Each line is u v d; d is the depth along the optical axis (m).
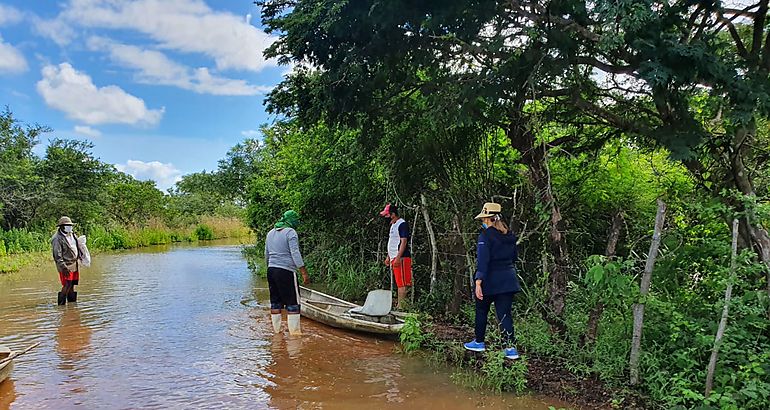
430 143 8.64
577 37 5.77
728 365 5.00
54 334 8.34
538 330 6.68
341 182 11.37
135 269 17.69
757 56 5.72
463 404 5.32
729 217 5.34
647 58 5.09
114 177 32.47
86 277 15.59
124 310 10.27
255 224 18.17
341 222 12.43
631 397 5.18
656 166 7.83
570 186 8.13
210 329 8.59
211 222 40.06
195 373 6.36
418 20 6.08
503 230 6.40
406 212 9.92
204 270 17.19
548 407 5.21
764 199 5.81
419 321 7.84
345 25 6.18
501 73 6.27
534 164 7.25
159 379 6.15
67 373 6.38
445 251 9.09
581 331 6.26
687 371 4.92
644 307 5.37
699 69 4.96
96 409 5.27
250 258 18.30
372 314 8.23
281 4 6.83
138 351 7.32
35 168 26.81
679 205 6.42
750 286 5.00
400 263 8.86
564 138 7.86
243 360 6.86
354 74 6.85
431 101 7.43
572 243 7.85
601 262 5.56
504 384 5.75
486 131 8.42
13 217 25.70
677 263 5.93
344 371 6.38
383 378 6.11
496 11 5.89
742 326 4.84
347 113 7.68
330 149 11.16
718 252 5.54
